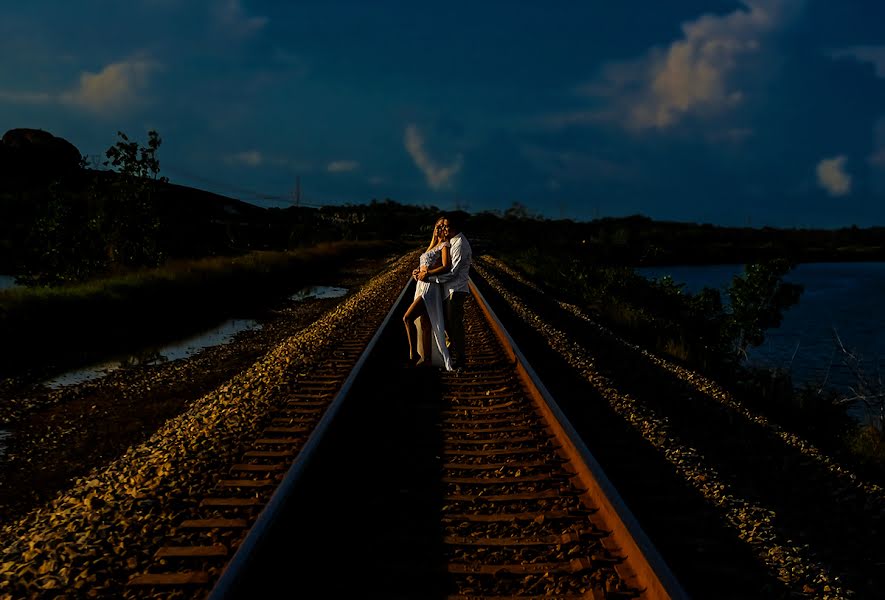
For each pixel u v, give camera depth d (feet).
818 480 19.17
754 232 376.07
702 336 53.57
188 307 56.03
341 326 40.93
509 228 256.73
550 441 17.92
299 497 13.11
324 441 15.87
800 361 58.08
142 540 12.53
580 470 15.30
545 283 98.12
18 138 226.99
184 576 10.95
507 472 15.92
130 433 23.36
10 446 22.07
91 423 24.70
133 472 16.21
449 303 26.71
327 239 177.68
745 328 49.85
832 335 71.67
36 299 41.16
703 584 11.33
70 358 36.58
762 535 13.23
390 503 14.15
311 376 26.27
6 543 14.17
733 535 13.34
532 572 11.32
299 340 35.76
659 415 23.07
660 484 15.67
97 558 11.91
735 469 19.38
